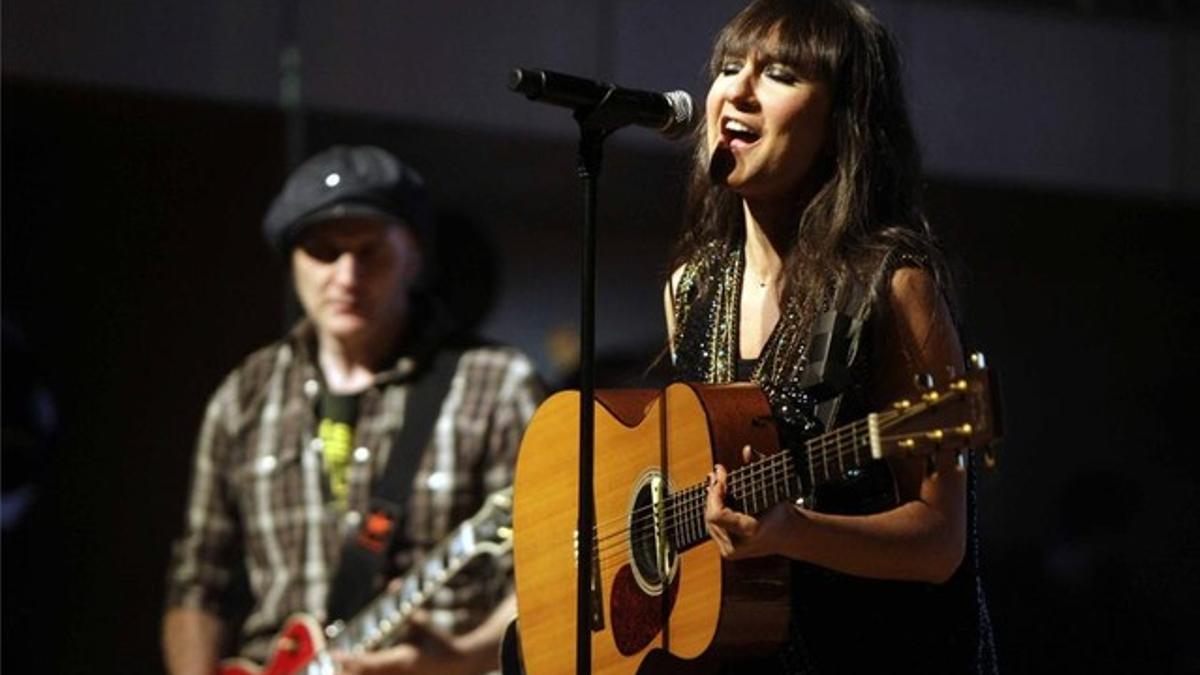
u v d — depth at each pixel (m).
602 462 7.72
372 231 11.27
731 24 7.54
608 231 17.67
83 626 15.21
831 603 7.14
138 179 15.44
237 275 15.56
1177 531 18.66
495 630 10.84
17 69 14.59
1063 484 19.03
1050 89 17.61
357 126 15.67
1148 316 19.14
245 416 11.48
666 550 7.28
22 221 15.26
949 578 7.13
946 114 17.22
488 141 16.05
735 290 7.76
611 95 7.32
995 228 18.34
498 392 11.20
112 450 15.34
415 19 15.70
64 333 15.31
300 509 11.21
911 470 7.03
